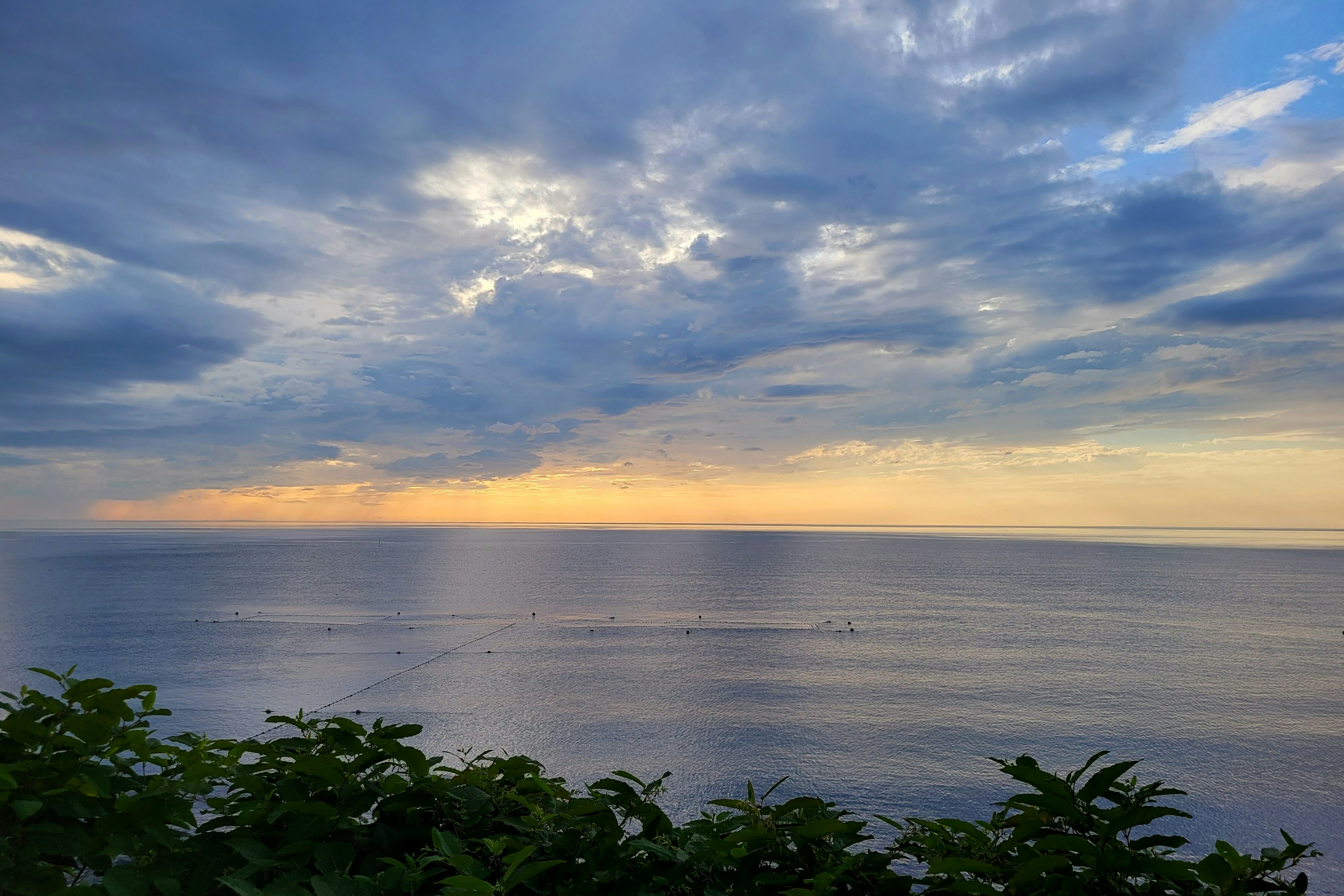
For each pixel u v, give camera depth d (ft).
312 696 138.31
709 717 125.29
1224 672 173.17
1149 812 7.75
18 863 8.29
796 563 612.29
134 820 8.80
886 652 195.72
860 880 8.89
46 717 9.38
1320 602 338.75
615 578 454.40
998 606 312.50
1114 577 476.54
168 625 232.73
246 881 8.04
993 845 9.10
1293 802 86.28
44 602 297.94
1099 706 136.87
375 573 472.03
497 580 431.43
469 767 10.53
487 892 7.68
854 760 101.40
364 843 9.43
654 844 8.88
